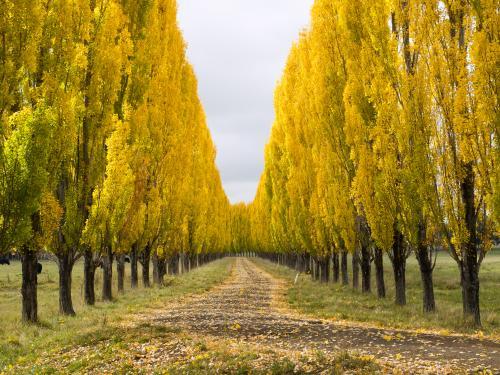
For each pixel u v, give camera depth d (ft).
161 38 102.37
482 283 112.98
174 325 45.73
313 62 86.07
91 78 58.49
